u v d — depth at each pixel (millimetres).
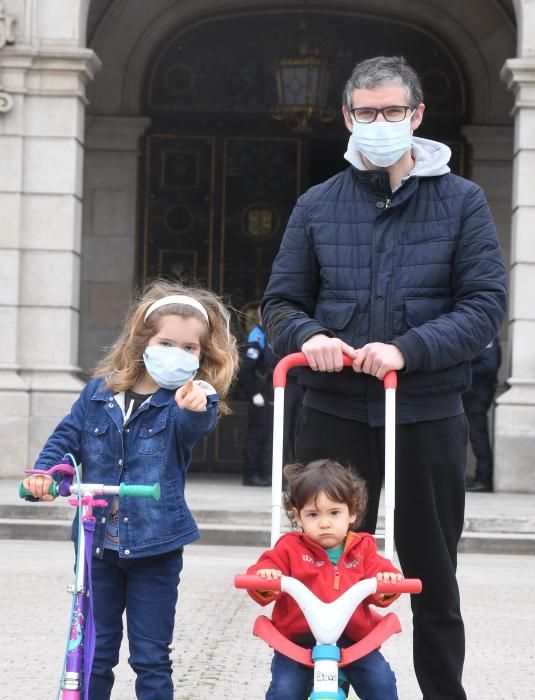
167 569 5211
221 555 12086
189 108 20484
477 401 16922
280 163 20547
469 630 8516
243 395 20078
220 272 20484
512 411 16484
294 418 15398
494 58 20219
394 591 4555
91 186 20297
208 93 20516
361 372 5438
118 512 5168
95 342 20203
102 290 20250
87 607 4594
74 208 16859
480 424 16938
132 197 20297
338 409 5492
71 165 16828
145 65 20359
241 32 20531
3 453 16484
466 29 20188
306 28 20453
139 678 5168
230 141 20547
